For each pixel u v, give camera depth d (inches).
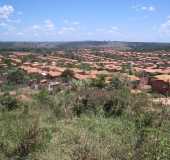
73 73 2456.9
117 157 256.4
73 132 330.3
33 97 673.6
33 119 399.9
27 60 4461.1
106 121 402.6
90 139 300.4
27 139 282.8
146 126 348.8
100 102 480.7
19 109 518.0
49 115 446.9
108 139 304.5
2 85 1907.0
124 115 434.9
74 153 268.7
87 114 456.8
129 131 333.7
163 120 362.3
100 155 258.4
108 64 4148.6
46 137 298.4
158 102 494.3
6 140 292.7
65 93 636.1
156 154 239.0
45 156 265.7
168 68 3661.4
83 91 531.5
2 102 563.5
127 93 509.7
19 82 2196.1
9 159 270.8
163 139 255.9
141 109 437.1
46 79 2427.4
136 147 263.7
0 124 354.6
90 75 2438.5
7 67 3198.8
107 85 1250.6
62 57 5477.4
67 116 454.0
